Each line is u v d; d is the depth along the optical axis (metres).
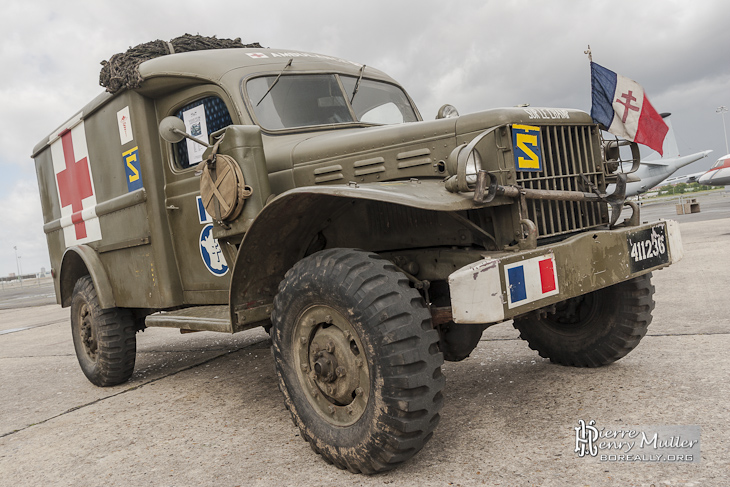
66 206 5.02
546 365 3.60
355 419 2.30
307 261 2.47
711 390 2.79
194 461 2.66
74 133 4.70
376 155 2.82
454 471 2.22
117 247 4.19
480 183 2.20
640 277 3.18
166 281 3.83
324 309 2.40
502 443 2.44
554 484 2.03
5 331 9.84
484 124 2.50
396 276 2.26
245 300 2.88
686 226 14.41
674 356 3.47
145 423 3.36
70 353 6.46
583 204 2.86
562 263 2.40
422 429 2.13
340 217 2.97
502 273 2.16
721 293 5.35
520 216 2.43
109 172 4.23
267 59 3.63
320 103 3.62
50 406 4.10
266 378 4.18
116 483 2.50
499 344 4.32
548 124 2.63
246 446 2.78
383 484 2.19
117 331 4.35
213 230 3.16
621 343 3.24
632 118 2.85
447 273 2.66
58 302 5.33
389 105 4.03
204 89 3.50
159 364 5.22
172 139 3.06
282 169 3.15
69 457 2.91
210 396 3.84
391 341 2.12
